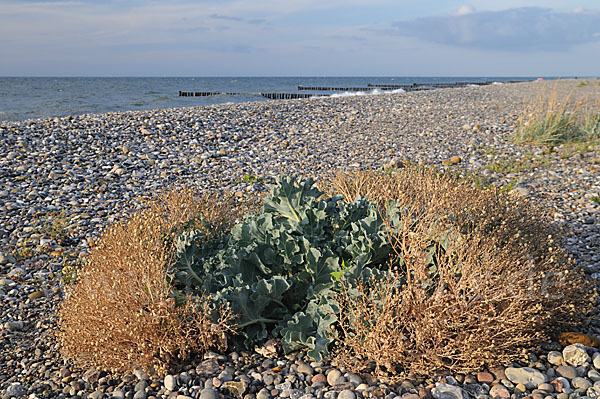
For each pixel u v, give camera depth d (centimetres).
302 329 317
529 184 766
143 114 1359
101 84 7094
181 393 283
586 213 613
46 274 485
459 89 2564
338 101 1831
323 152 1055
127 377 309
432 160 964
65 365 339
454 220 371
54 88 5041
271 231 367
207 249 406
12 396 302
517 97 2070
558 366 292
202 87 6400
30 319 409
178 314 313
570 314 322
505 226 369
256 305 330
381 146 1110
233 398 279
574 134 1134
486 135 1209
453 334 289
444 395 265
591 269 441
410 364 287
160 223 409
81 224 609
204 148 1068
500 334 289
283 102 1772
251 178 841
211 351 321
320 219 373
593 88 2772
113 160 941
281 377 294
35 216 632
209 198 490
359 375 291
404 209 352
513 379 280
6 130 1064
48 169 848
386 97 2044
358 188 474
